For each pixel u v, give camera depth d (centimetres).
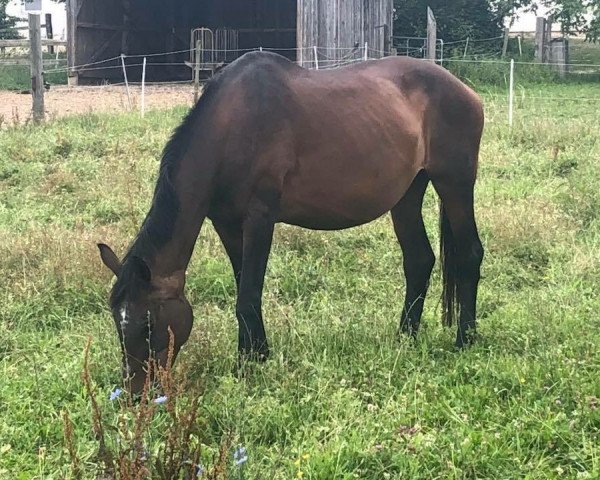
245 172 452
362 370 456
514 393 436
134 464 298
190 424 314
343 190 484
